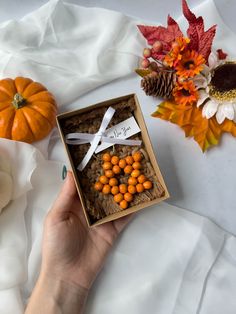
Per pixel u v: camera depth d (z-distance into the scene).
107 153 0.31
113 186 0.31
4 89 0.34
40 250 0.34
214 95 0.34
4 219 0.33
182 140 0.36
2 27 0.37
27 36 0.37
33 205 0.35
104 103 0.31
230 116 0.33
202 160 0.36
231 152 0.36
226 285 0.34
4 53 0.37
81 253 0.33
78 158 0.31
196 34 0.33
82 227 0.33
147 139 0.30
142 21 0.38
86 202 0.30
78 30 0.37
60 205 0.31
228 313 0.33
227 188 0.35
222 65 0.33
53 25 0.37
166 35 0.35
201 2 0.38
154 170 0.31
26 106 0.34
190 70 0.33
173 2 0.38
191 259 0.34
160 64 0.36
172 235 0.35
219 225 0.35
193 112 0.35
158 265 0.34
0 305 0.32
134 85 0.37
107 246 0.33
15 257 0.33
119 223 0.34
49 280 0.32
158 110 0.35
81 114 0.31
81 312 0.32
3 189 0.32
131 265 0.34
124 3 0.38
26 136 0.34
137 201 0.30
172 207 0.35
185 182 0.36
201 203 0.35
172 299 0.34
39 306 0.31
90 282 0.33
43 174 0.35
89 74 0.36
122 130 0.31
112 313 0.33
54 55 0.37
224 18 0.38
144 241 0.35
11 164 0.33
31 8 0.39
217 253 0.34
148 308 0.34
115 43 0.37
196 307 0.33
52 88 0.36
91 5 0.38
